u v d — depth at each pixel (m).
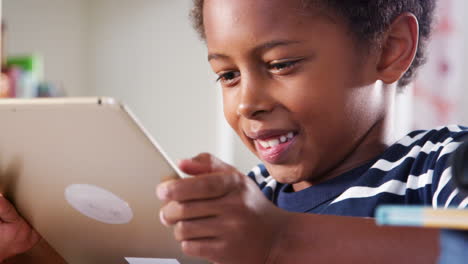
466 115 2.41
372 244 0.49
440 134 0.75
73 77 2.57
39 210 0.72
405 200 0.69
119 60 2.60
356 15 0.69
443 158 0.67
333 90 0.68
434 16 0.92
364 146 0.76
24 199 0.72
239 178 0.51
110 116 0.50
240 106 0.69
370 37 0.71
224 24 0.69
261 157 0.74
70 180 0.62
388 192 0.71
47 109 0.54
